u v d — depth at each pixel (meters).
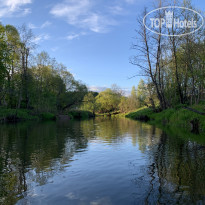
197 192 4.00
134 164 6.13
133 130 16.28
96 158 7.02
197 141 9.77
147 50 27.00
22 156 7.52
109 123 27.27
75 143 10.26
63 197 3.97
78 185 4.57
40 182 4.81
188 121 16.81
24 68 37.25
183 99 27.11
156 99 36.94
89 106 72.94
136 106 65.81
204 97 26.77
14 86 34.91
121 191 4.16
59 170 5.73
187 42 22.44
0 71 30.62
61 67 52.19
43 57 44.84
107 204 3.63
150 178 4.86
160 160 6.47
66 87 53.72
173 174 5.09
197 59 20.53
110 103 93.81
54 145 9.74
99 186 4.47
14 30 36.34
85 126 21.73
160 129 16.20
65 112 54.72
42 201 3.82
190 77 25.09
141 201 3.69
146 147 8.74
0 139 11.85
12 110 33.03
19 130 17.27
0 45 30.47
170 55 27.33
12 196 4.06
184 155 7.05
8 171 5.71
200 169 5.42
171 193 3.99
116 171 5.50
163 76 30.02
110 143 10.07
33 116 37.66
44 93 43.78
